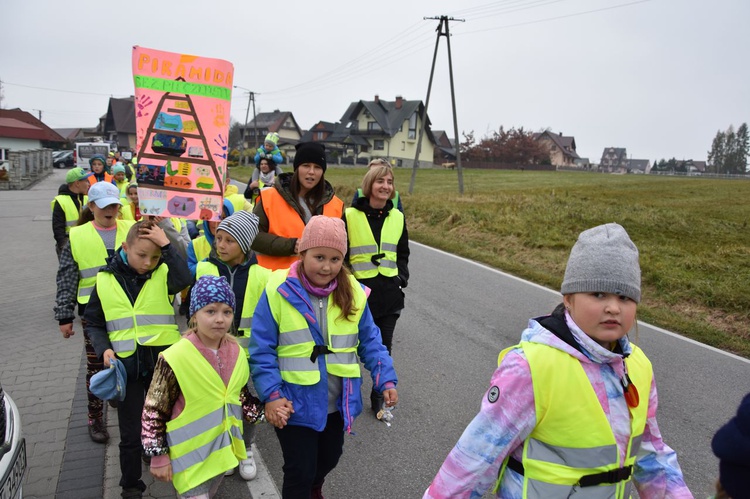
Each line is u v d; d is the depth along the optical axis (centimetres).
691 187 3409
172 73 360
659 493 212
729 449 147
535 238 1340
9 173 3173
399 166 7406
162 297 358
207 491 293
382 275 469
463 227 1515
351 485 390
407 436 459
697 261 1095
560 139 12544
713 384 589
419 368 602
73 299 420
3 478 257
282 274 304
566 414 192
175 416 287
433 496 209
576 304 198
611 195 2650
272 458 423
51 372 570
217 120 369
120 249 362
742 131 13238
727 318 830
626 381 198
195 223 707
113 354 340
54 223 744
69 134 10538
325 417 292
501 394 198
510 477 205
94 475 390
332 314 298
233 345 309
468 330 730
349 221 470
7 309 791
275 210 434
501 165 7862
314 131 8788
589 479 192
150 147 361
